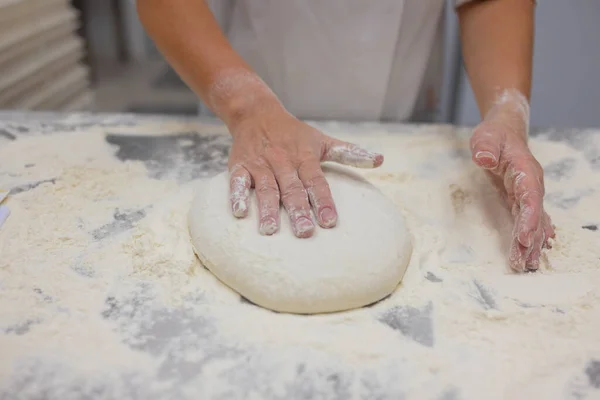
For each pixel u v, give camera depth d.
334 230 0.79
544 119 2.12
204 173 1.05
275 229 0.78
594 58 1.96
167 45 1.04
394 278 0.78
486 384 0.64
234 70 0.99
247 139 0.92
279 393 0.63
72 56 1.90
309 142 0.90
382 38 1.22
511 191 0.87
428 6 1.25
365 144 1.15
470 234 0.90
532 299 0.77
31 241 0.86
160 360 0.67
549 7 1.89
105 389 0.63
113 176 1.03
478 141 0.88
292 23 1.21
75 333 0.70
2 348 0.67
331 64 1.26
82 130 1.19
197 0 1.06
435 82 1.46
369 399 0.62
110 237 0.87
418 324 0.73
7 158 1.08
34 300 0.75
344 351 0.68
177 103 2.38
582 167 1.08
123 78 2.55
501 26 1.08
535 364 0.67
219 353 0.68
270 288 0.74
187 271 0.81
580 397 0.63
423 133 1.20
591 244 0.87
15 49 1.58
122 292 0.77
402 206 0.96
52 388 0.63
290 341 0.70
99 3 2.47
